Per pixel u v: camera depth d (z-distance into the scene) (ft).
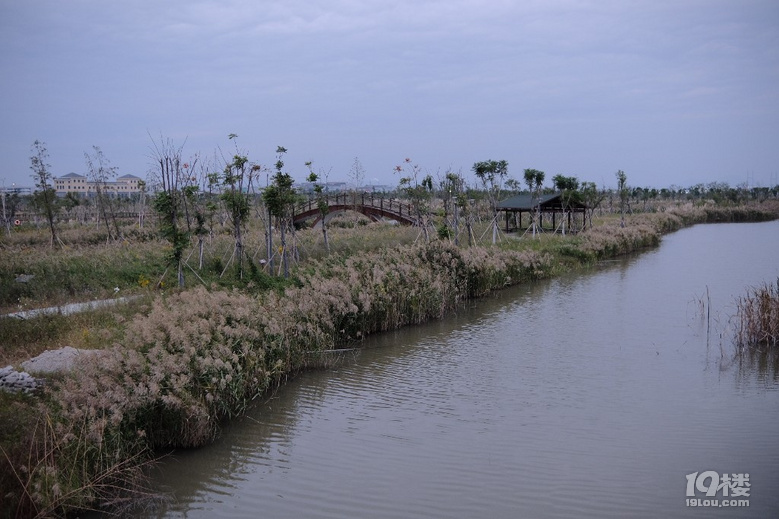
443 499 26.58
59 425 26.25
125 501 26.86
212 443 32.53
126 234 106.93
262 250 76.89
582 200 131.44
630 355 47.11
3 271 64.28
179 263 59.62
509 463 29.68
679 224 175.83
